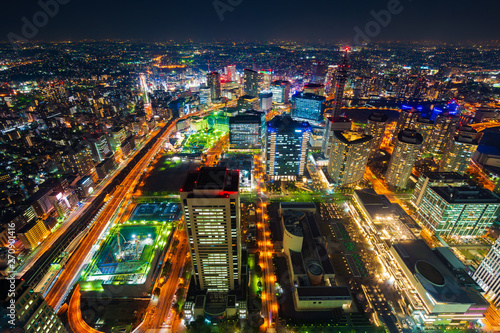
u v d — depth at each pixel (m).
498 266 190.00
